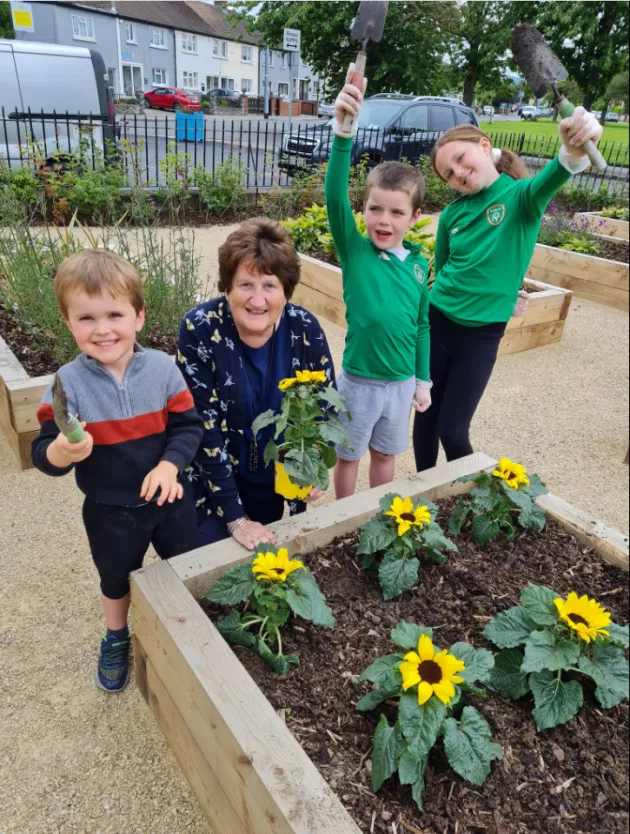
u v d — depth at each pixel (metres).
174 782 1.81
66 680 2.10
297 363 2.15
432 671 1.46
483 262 2.58
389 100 12.02
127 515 1.82
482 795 1.45
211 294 5.58
